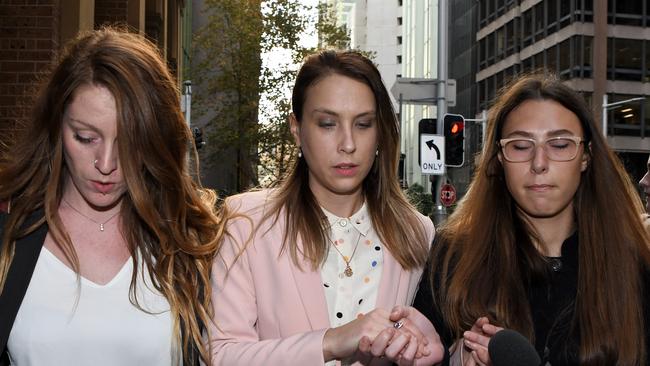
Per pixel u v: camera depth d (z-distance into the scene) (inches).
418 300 105.3
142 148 90.7
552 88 99.7
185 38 1016.9
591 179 101.9
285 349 88.7
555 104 98.5
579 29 1609.3
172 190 94.9
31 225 91.4
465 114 2130.9
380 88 99.7
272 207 101.9
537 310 99.1
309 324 97.2
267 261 99.4
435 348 87.3
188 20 1081.4
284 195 102.7
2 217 91.8
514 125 99.0
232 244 99.7
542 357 95.8
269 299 98.3
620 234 99.2
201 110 1105.4
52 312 88.3
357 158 97.5
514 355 80.4
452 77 2261.3
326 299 99.6
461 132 550.9
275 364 88.6
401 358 85.4
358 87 97.1
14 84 288.4
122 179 91.7
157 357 91.4
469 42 2113.7
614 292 96.3
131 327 90.3
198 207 99.5
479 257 101.3
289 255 99.2
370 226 104.8
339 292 100.6
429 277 104.1
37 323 87.5
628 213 101.0
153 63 93.0
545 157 97.0
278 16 1078.4
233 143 1076.5
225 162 1141.1
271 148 1074.1
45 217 91.5
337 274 101.4
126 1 451.8
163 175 93.4
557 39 1669.5
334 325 99.3
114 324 89.7
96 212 95.0
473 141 1752.0
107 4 450.3
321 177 98.9
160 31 579.8
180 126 95.9
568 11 1632.6
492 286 100.0
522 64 1818.4
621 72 1626.5
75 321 88.4
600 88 1605.6
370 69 99.0
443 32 563.2
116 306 91.0
